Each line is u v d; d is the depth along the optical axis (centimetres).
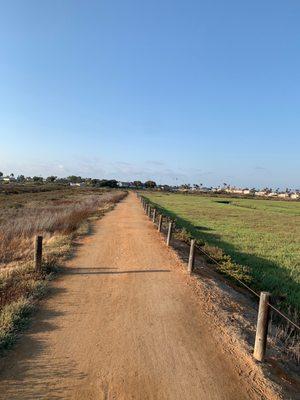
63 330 737
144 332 748
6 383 538
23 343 670
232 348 699
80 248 1688
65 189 12781
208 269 1484
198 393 541
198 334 754
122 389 538
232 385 570
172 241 2088
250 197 15625
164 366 612
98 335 721
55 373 572
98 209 4259
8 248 1609
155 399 520
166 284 1124
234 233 2983
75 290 1016
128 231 2403
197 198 11331
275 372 627
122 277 1185
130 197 9144
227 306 972
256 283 1384
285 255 2047
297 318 991
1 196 7362
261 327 653
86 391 528
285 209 7288
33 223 2302
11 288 945
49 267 1209
